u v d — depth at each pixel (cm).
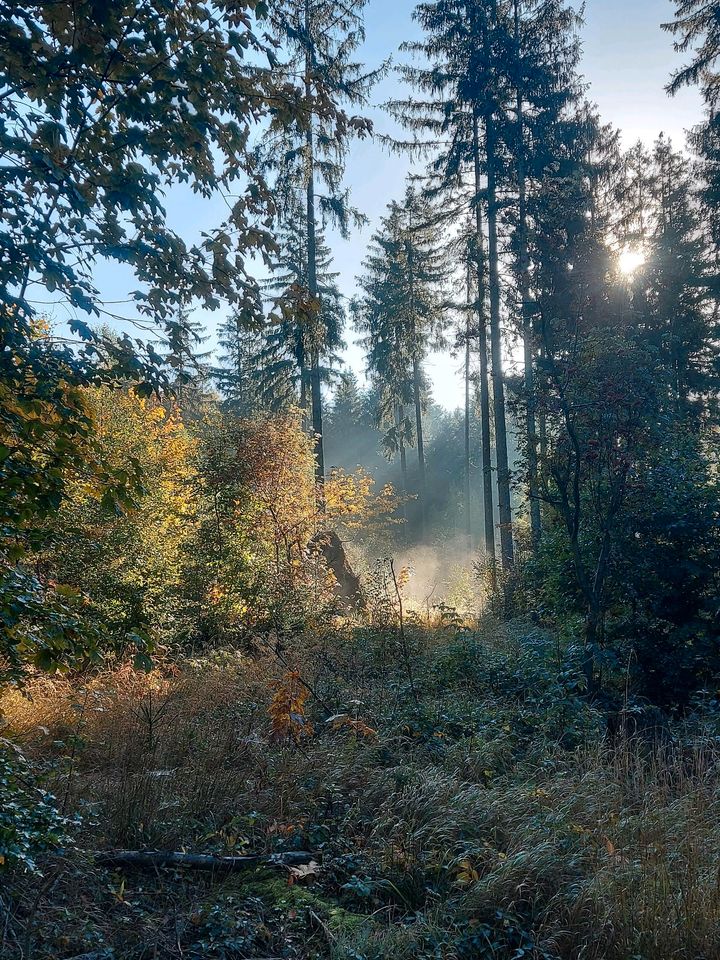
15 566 357
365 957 379
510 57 1905
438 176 2048
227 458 1406
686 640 845
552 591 989
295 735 636
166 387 392
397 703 762
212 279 421
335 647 994
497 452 1917
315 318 469
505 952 390
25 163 330
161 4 377
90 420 359
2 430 341
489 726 681
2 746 397
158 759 616
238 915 414
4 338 335
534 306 1378
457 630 958
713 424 2111
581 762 598
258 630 1183
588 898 406
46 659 340
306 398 2527
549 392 893
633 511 887
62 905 402
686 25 1792
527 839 465
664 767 570
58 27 370
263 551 1354
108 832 489
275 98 452
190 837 500
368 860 476
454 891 448
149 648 392
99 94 380
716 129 1950
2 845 328
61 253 350
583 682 716
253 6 413
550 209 1858
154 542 1160
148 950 378
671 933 388
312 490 1620
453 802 521
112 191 367
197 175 424
